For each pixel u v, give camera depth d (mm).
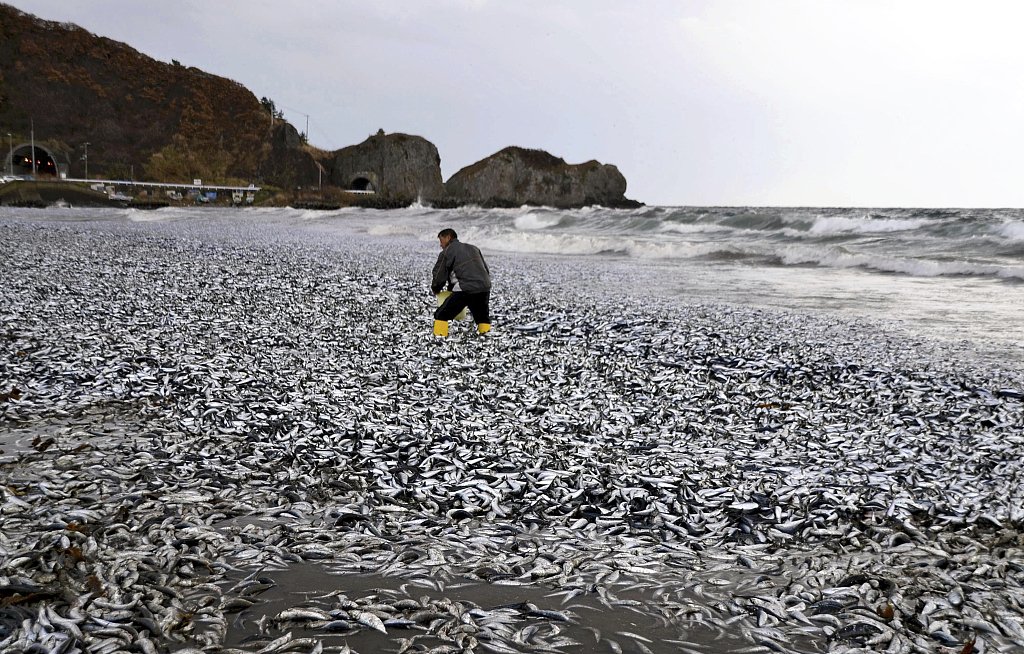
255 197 121875
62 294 14672
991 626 3932
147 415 7699
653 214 50031
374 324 13438
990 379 10266
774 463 6863
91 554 4465
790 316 15477
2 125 126438
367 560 4660
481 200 147375
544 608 4137
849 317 15461
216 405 7992
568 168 152750
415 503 5777
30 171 121062
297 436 7176
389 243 34469
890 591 4336
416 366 10391
